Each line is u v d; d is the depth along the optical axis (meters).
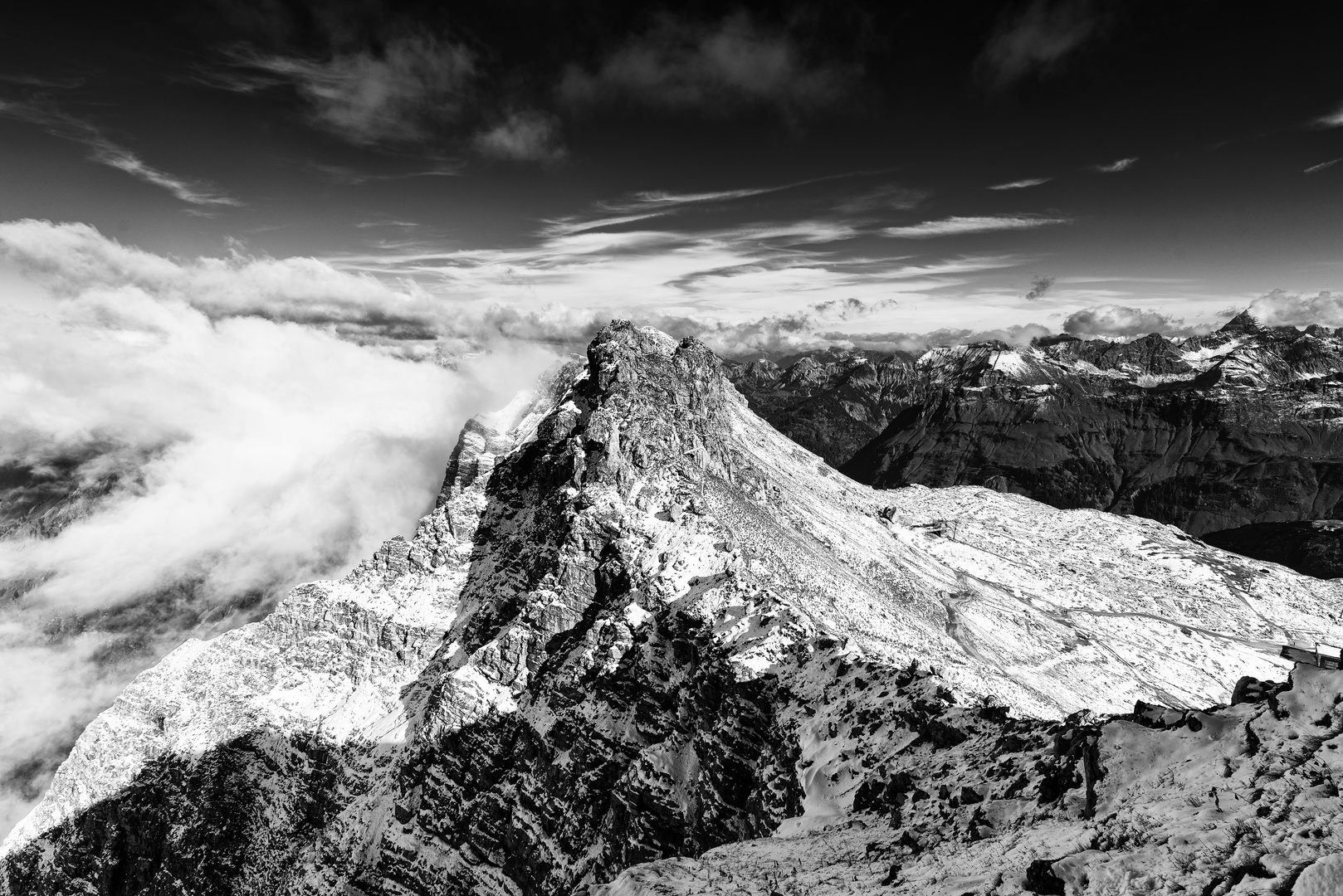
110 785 168.12
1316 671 39.28
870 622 154.75
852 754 70.38
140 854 159.88
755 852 56.75
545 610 131.88
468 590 173.25
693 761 87.44
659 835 83.88
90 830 165.75
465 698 125.44
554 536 151.88
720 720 87.25
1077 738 48.09
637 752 97.44
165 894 150.12
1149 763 40.94
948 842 45.81
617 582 130.88
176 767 161.00
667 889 52.06
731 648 93.94
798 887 46.72
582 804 98.12
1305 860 28.34
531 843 101.44
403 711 148.38
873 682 77.50
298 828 144.75
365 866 119.88
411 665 161.00
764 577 128.12
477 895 104.88
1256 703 42.38
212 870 147.25
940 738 65.06
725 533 135.25
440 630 163.75
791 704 81.69
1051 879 32.81
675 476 165.00
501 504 187.25
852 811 63.94
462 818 114.69
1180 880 30.02
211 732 164.75
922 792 56.62
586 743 102.12
